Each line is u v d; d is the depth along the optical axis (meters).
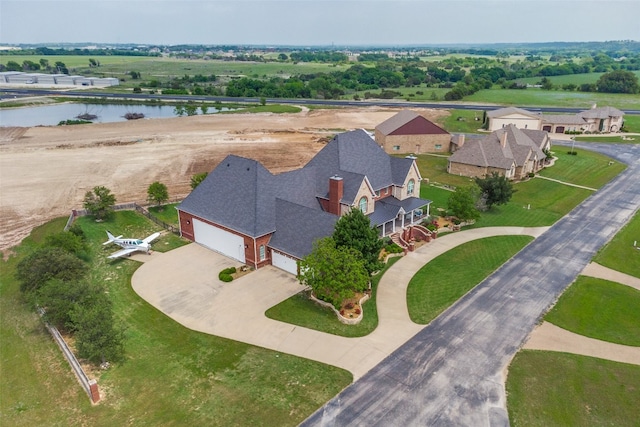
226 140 103.00
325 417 25.45
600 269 43.97
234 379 28.53
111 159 85.69
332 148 52.31
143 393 27.25
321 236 40.69
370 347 31.95
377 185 52.69
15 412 25.78
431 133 96.44
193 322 34.91
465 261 45.56
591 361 30.64
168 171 78.81
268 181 46.12
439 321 35.25
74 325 30.30
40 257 35.94
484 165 76.06
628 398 27.23
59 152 90.38
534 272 43.25
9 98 169.25
